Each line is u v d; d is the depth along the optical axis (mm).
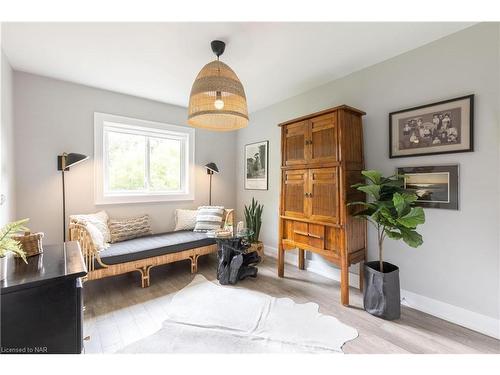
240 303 2172
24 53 2166
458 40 1870
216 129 2238
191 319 1907
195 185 3885
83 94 2879
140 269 2527
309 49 2129
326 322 1881
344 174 2195
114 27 1801
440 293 1982
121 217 3184
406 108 2166
